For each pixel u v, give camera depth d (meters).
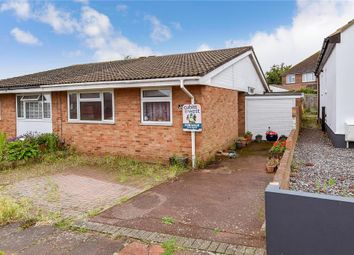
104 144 10.81
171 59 13.56
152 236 4.36
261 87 18.91
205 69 8.93
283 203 3.06
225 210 5.36
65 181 7.80
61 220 5.09
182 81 8.50
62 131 11.82
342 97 10.86
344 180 6.76
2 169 9.23
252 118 14.78
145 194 6.45
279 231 3.10
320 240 2.92
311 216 2.94
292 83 47.53
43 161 10.25
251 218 4.95
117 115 10.45
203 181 7.38
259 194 6.21
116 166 9.38
